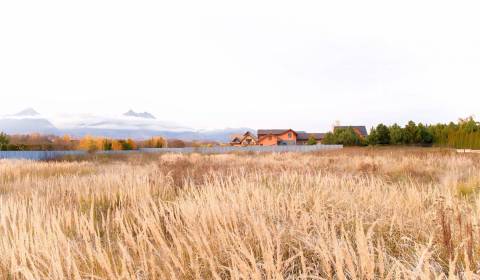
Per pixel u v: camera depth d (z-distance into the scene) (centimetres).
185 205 359
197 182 703
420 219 298
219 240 241
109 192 571
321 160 1441
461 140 3997
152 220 295
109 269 194
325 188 472
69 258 208
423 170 989
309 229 276
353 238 249
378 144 4662
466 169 954
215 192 439
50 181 816
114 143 5344
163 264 217
